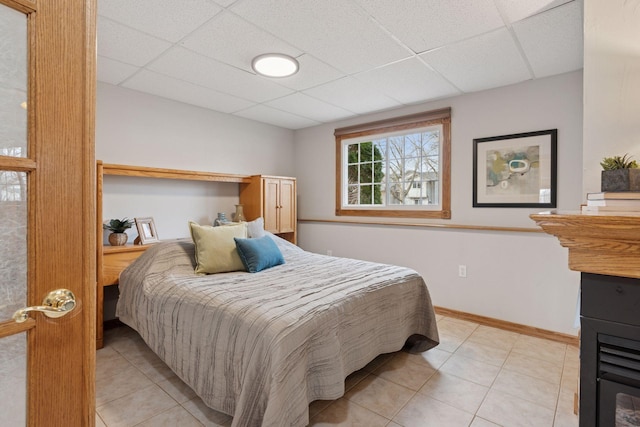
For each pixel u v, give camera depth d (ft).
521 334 9.45
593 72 4.87
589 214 3.06
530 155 9.50
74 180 2.52
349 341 6.23
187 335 6.34
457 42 7.32
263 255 8.80
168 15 6.34
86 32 2.57
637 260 2.70
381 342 7.07
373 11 6.18
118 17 6.40
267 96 10.92
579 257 2.96
